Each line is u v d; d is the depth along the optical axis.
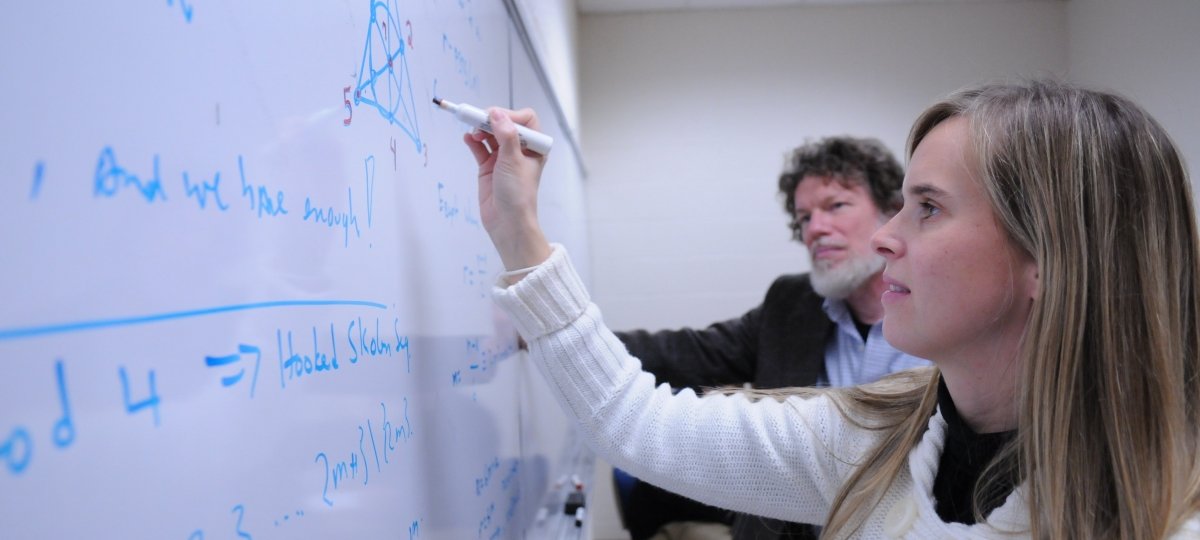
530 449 1.11
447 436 0.65
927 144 0.55
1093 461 0.48
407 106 0.58
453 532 0.66
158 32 0.28
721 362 1.52
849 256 1.27
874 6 3.02
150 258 0.27
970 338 0.54
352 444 0.45
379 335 0.50
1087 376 0.49
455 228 0.72
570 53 2.35
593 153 3.04
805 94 3.03
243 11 0.35
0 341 0.21
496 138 0.71
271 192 0.37
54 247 0.23
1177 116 2.41
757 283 3.01
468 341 0.75
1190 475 0.47
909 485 0.62
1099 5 2.81
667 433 0.76
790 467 0.72
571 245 2.03
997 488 0.54
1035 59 3.01
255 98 0.35
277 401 0.36
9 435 0.21
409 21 0.59
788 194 1.55
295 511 0.37
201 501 0.30
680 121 3.04
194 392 0.30
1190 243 0.50
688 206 3.03
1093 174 0.48
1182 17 2.37
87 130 0.24
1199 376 0.49
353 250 0.46
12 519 0.21
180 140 0.29
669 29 3.04
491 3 0.96
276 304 0.37
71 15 0.24
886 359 1.25
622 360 0.79
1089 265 0.48
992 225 0.51
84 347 0.24
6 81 0.22
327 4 0.44
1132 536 0.46
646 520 1.82
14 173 0.22
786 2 2.98
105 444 0.25
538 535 1.16
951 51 3.02
